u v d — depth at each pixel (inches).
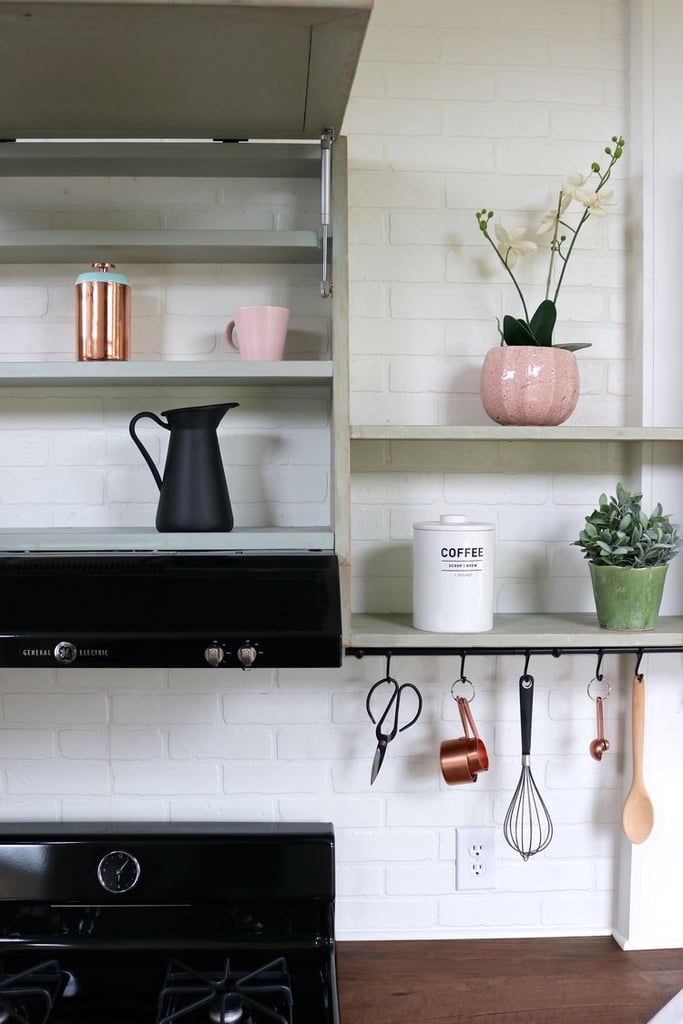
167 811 62.9
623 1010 54.1
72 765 62.5
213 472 53.8
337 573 49.9
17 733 62.4
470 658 63.4
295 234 53.7
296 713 63.1
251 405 61.4
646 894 62.0
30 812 62.6
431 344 62.7
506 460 63.4
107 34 42.1
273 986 53.4
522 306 63.0
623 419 63.8
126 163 55.7
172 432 54.3
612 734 64.0
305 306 61.7
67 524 61.3
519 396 54.6
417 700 63.4
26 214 60.4
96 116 51.8
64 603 47.5
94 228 60.6
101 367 52.0
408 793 63.5
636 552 55.2
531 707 59.5
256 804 63.2
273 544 52.6
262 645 46.3
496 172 62.7
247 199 61.1
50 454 61.2
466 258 62.8
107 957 57.6
